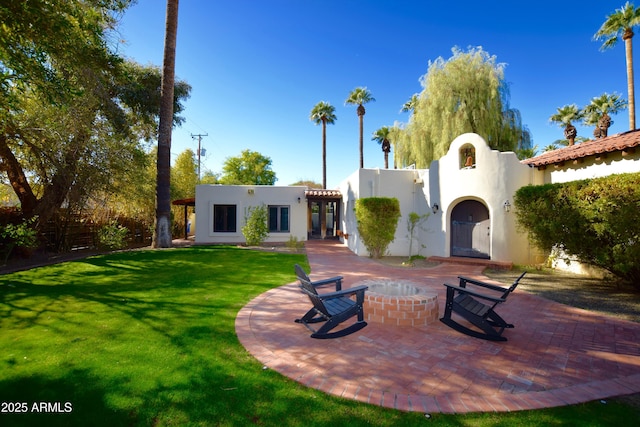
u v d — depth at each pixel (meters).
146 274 10.51
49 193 14.52
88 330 5.39
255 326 5.68
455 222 14.51
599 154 10.79
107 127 14.58
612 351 4.77
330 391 3.55
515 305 7.38
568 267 11.83
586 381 3.87
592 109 30.39
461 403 3.35
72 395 3.40
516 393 3.57
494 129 22.42
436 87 23.19
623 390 3.66
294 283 9.20
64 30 7.13
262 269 11.52
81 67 9.61
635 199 7.49
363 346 4.86
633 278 8.40
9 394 3.41
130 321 5.88
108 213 18.81
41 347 4.66
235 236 21.89
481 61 22.84
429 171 15.34
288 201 22.47
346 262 13.69
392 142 29.17
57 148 12.83
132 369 4.00
